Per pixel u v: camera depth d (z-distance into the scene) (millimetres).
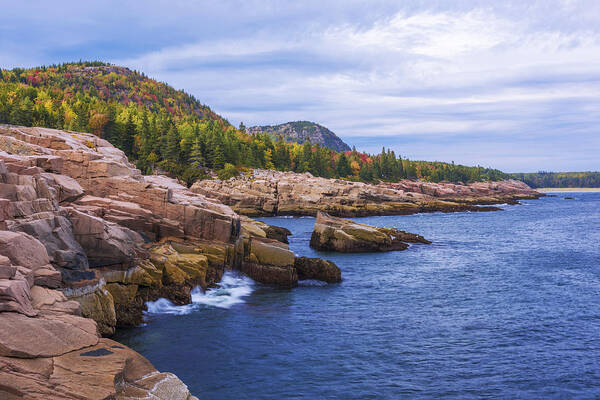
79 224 25188
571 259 54312
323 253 58812
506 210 150875
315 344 24797
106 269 26734
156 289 30812
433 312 31578
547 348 24609
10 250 16547
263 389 19188
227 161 164375
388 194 151875
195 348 23750
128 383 12555
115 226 30469
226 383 19703
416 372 21297
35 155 32438
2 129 37312
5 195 20484
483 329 27797
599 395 19219
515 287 39375
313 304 33438
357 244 59625
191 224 38188
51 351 12547
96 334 14625
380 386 19719
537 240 72750
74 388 11180
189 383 19641
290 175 155375
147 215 36062
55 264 21328
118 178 37906
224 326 27531
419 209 140375
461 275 44750
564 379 20734
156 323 27734
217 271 37750
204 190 119938
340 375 20797
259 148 187375
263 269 40469
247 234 43906
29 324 13117
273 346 24344
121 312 26828
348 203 131875
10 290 13656
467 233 83750
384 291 37938
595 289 38375
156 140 150375
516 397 19000
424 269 48031
